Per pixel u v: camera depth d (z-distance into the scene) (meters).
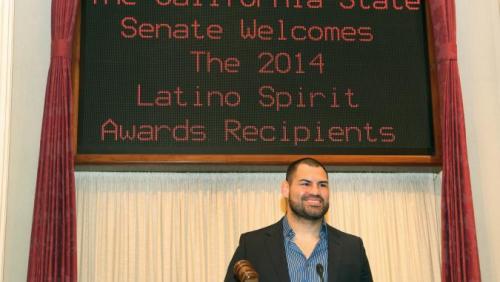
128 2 3.80
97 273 3.67
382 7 3.95
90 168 3.68
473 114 3.98
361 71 3.85
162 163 3.60
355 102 3.81
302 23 3.88
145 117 3.67
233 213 3.81
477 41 4.05
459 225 3.63
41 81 3.76
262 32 3.84
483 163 3.93
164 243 3.73
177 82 3.73
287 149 3.70
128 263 3.69
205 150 3.65
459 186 3.66
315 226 2.95
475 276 3.57
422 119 3.84
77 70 3.67
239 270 2.39
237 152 3.67
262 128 3.72
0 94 3.44
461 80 4.02
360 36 3.89
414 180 3.95
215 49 3.79
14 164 3.62
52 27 3.65
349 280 2.83
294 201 2.92
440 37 3.85
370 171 3.90
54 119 3.53
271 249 2.91
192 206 3.79
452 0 3.88
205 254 3.74
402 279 3.84
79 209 3.71
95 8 3.78
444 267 3.64
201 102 3.72
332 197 3.89
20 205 3.61
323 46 3.86
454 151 3.70
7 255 3.53
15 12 3.73
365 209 3.90
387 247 3.87
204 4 3.84
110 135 3.63
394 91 3.85
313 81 3.81
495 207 3.87
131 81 3.71
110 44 3.74
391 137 3.79
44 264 3.40
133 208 3.76
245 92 3.75
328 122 3.77
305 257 2.91
